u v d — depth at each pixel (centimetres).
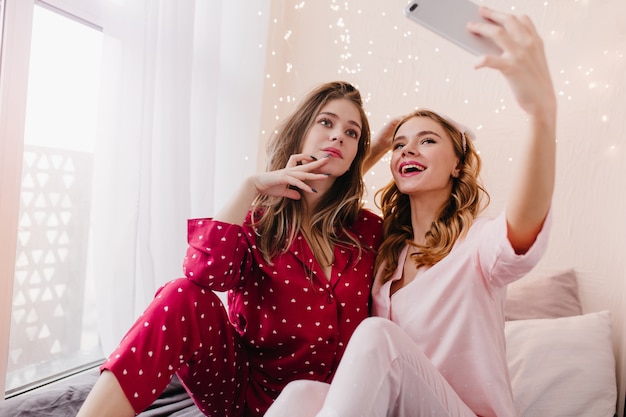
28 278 137
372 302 111
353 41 208
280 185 104
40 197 139
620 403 138
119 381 79
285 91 221
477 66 67
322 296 102
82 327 153
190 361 92
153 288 140
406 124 113
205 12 169
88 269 154
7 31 121
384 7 203
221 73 189
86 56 151
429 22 71
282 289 102
